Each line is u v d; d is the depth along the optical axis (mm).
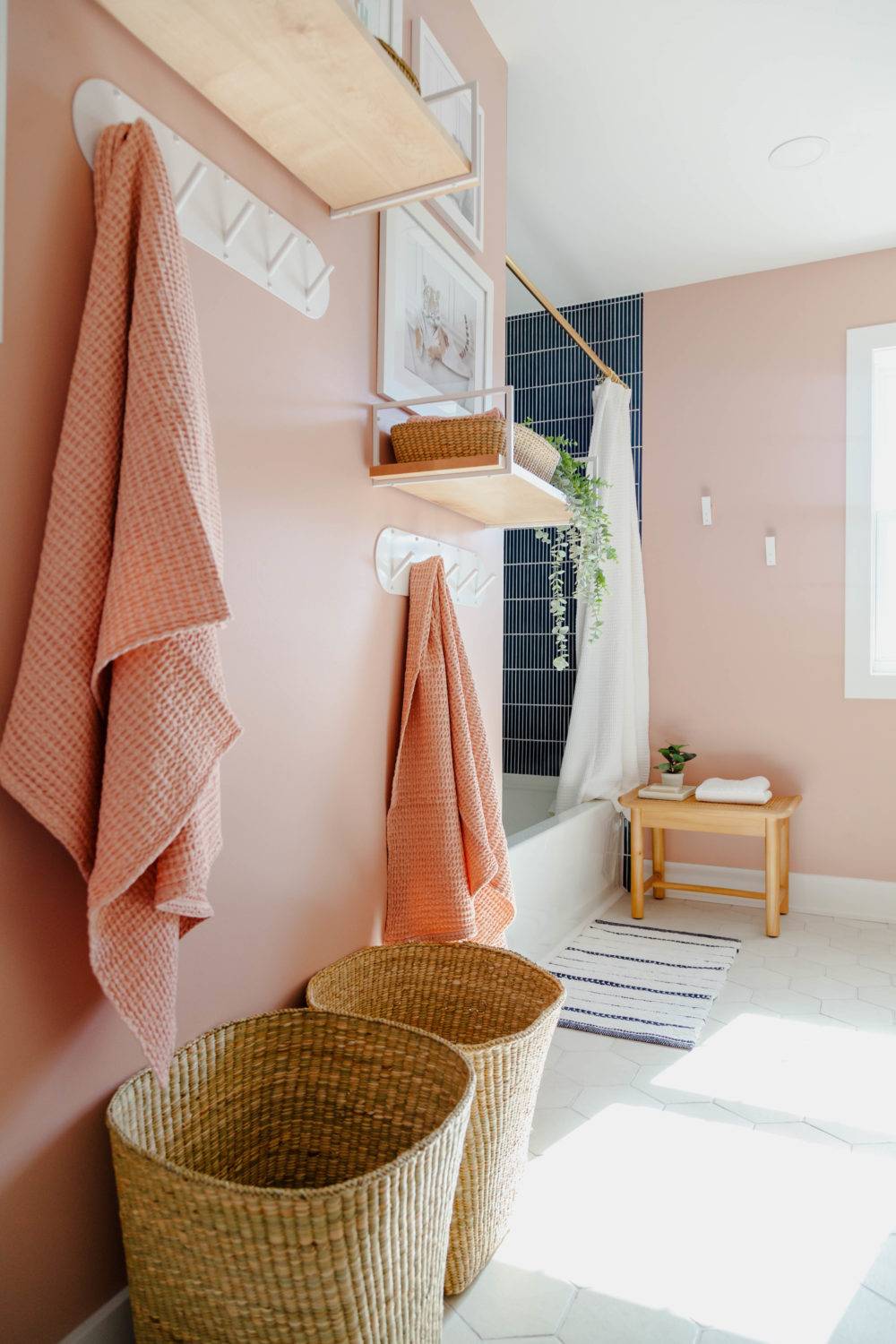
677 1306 1253
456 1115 1021
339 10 1022
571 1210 1474
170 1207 904
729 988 2475
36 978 975
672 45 2125
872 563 3211
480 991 1595
